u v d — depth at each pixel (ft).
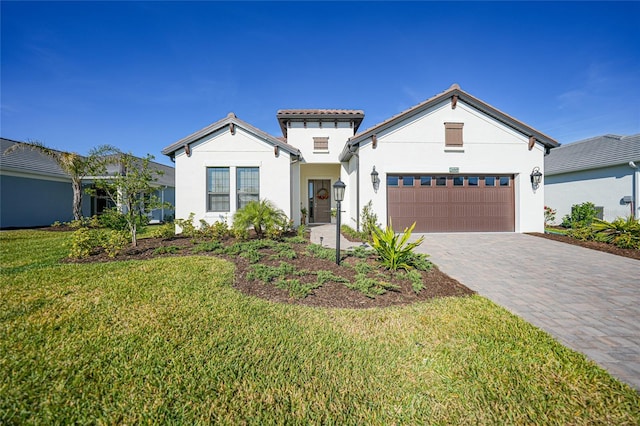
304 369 8.90
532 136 37.88
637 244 27.84
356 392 7.97
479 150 38.19
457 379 8.47
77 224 36.19
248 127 38.65
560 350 9.99
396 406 7.49
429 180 38.50
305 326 11.75
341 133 49.90
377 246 20.43
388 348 10.16
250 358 9.38
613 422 6.95
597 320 12.85
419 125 37.83
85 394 7.63
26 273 18.31
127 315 12.38
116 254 24.06
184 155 38.65
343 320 12.39
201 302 13.96
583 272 20.75
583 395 7.80
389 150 37.70
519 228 38.27
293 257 22.47
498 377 8.55
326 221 53.72
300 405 7.47
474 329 11.62
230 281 17.22
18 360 9.00
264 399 7.64
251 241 28.58
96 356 9.32
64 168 46.44
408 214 38.24
